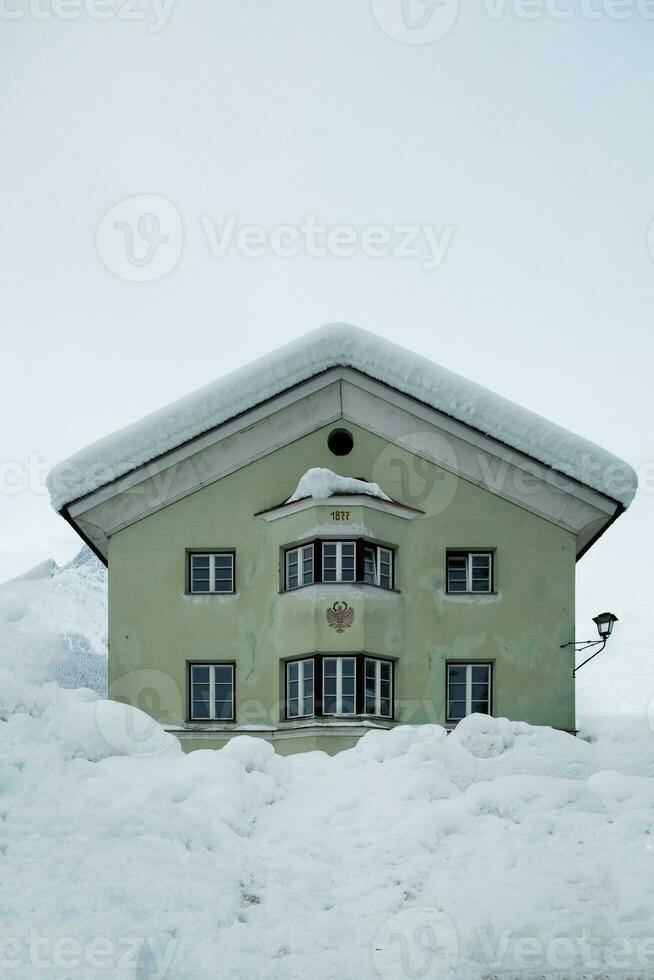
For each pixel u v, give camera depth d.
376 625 22.22
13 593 14.30
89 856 10.78
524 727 16.06
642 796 13.17
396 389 23.12
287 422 23.31
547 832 12.19
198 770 13.20
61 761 12.41
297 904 10.82
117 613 22.72
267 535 23.05
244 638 22.66
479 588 22.98
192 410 22.80
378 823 12.70
